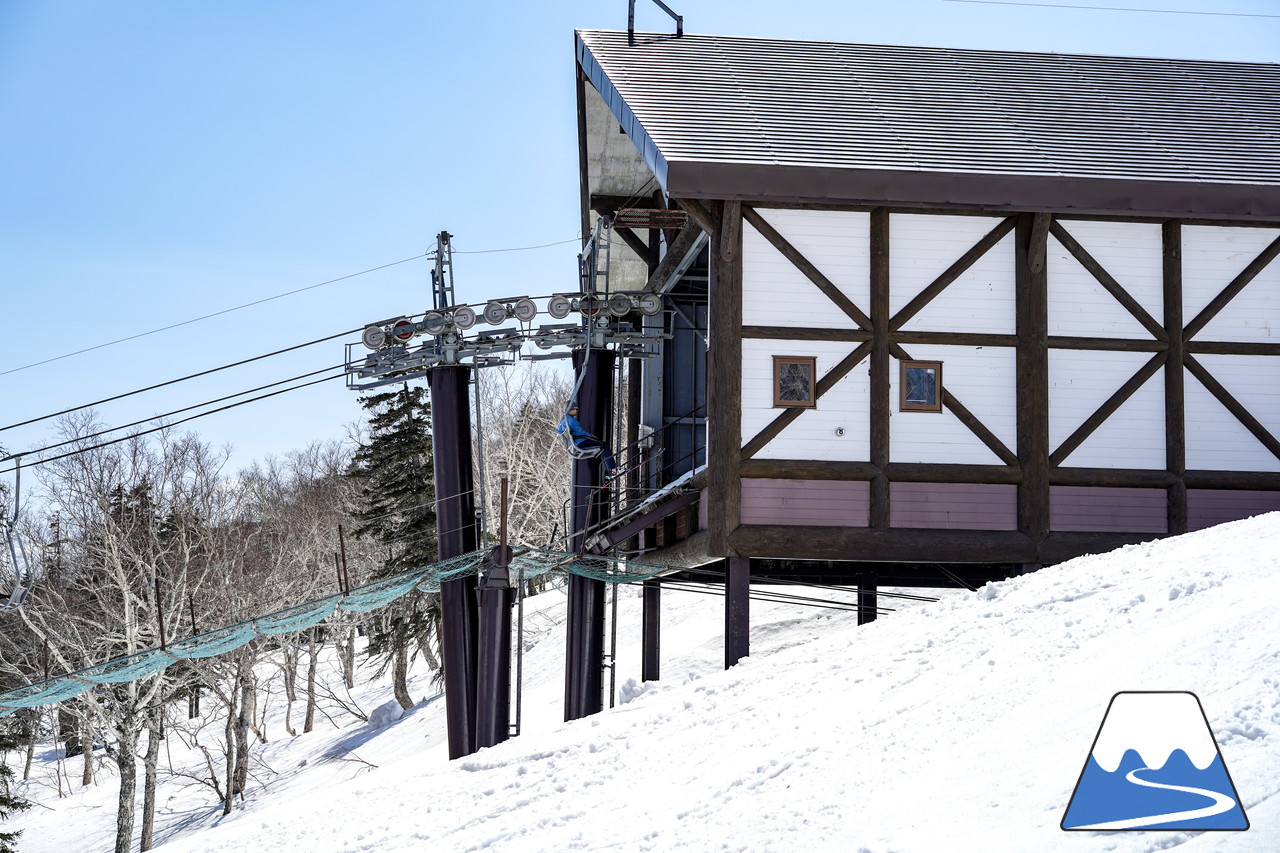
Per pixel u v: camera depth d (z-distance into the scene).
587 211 25.67
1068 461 17.06
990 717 8.00
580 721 14.14
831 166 16.02
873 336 16.81
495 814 10.59
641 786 9.84
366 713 48.97
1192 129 19.31
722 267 16.64
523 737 14.21
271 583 46.88
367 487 50.97
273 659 54.50
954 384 16.97
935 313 17.03
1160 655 7.76
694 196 15.96
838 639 12.74
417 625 45.50
